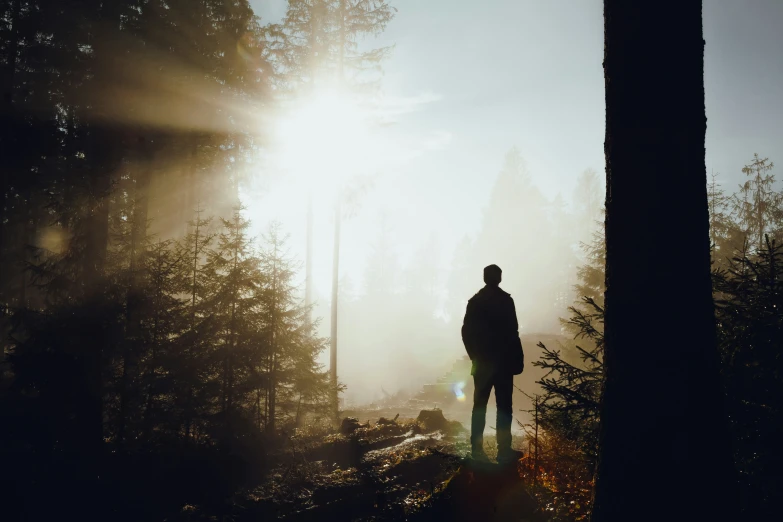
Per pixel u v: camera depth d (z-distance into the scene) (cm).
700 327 368
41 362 1030
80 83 1265
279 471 1030
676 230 373
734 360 532
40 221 1791
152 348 1116
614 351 391
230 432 1119
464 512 592
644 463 361
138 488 893
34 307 1688
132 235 1195
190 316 1179
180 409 1099
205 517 775
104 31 1240
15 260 1593
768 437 475
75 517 802
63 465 929
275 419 1361
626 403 376
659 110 385
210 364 1170
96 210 1173
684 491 349
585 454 653
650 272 374
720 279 595
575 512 571
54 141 1333
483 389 638
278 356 1319
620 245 393
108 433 1093
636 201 385
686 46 391
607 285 406
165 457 1002
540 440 852
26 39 1334
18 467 911
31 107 1345
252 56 1788
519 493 614
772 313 527
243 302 1263
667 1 392
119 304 1102
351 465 1096
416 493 825
